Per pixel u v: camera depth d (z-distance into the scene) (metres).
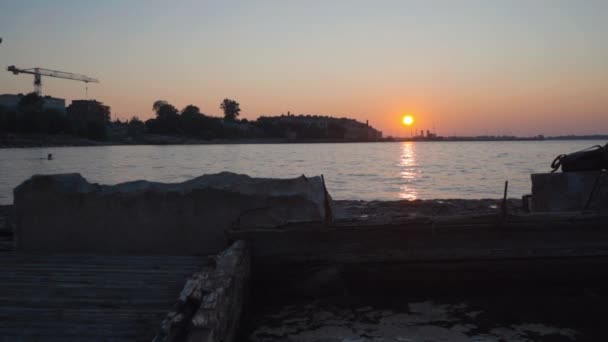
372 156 68.25
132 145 153.88
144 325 4.39
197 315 3.89
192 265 6.18
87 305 4.85
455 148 115.19
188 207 6.97
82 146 129.75
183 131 187.50
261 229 6.55
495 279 6.64
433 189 22.58
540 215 6.48
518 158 56.06
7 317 4.55
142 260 6.41
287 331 5.61
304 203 7.03
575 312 6.02
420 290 6.68
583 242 6.47
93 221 6.98
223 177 7.31
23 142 119.88
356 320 5.90
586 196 7.72
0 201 18.39
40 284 5.43
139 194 6.98
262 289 6.60
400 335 5.42
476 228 6.50
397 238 6.56
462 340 5.25
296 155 73.38
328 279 6.48
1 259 6.47
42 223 6.98
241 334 5.52
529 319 5.83
